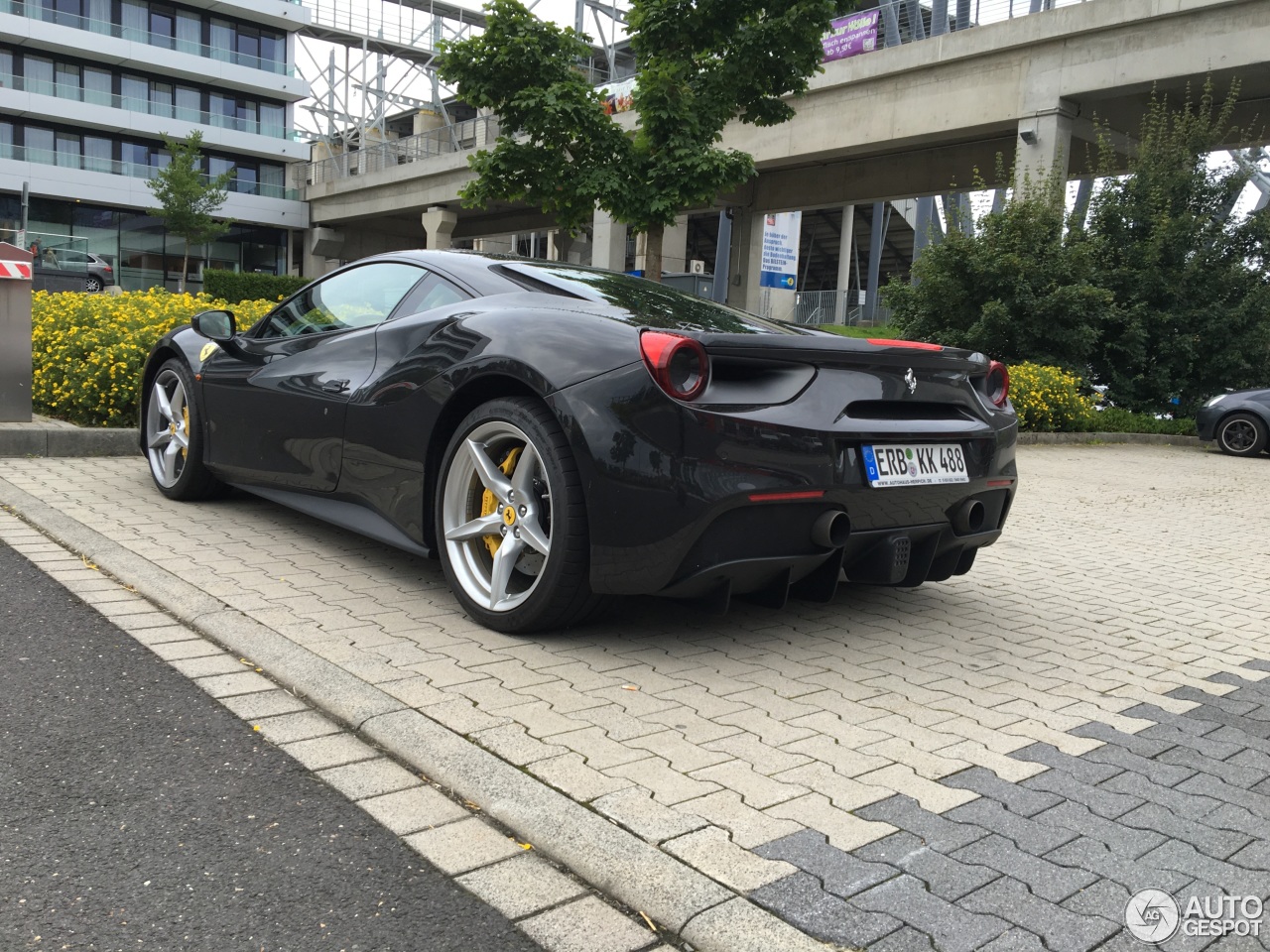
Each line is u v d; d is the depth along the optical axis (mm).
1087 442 13164
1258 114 19531
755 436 2689
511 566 3023
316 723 2354
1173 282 15578
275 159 47219
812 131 23734
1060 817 2047
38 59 40438
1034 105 19547
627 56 38469
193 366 4457
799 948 1539
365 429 3471
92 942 1514
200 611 3041
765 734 2412
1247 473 10164
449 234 41375
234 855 1777
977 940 1584
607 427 2703
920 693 2797
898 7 22141
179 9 43125
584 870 1760
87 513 4293
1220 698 2916
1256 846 1961
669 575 2703
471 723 2342
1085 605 4055
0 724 2238
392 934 1577
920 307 15938
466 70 10984
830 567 2980
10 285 5738
